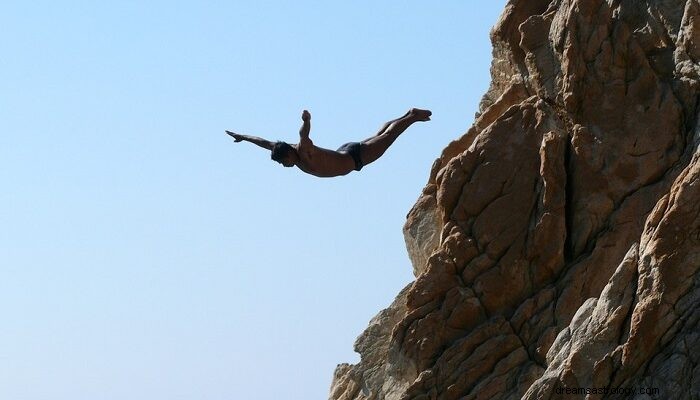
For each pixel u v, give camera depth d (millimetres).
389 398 35094
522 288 34781
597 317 31109
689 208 30641
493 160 35750
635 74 35094
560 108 35875
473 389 33656
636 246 31453
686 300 30266
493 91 40469
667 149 34438
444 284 35156
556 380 30766
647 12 35500
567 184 35031
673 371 29766
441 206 35938
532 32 36750
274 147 28688
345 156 29375
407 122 30297
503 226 35156
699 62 34344
